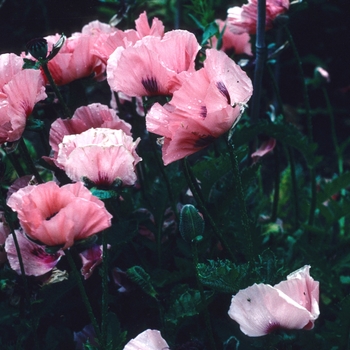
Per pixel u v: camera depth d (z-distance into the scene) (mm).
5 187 1556
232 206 1488
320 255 1608
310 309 1120
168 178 1568
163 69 1244
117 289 1486
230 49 1838
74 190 1152
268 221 1856
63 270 1422
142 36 1382
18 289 1447
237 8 1703
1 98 1247
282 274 1283
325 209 1760
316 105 3246
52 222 1123
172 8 2826
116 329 1367
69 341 1425
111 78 1301
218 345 1410
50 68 1416
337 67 3486
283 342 1116
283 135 1636
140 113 1606
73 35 1508
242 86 1191
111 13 2418
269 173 2641
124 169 1204
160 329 1471
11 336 1469
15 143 1264
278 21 1662
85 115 1357
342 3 3482
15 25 2160
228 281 1245
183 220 1208
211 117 1149
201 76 1165
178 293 1399
